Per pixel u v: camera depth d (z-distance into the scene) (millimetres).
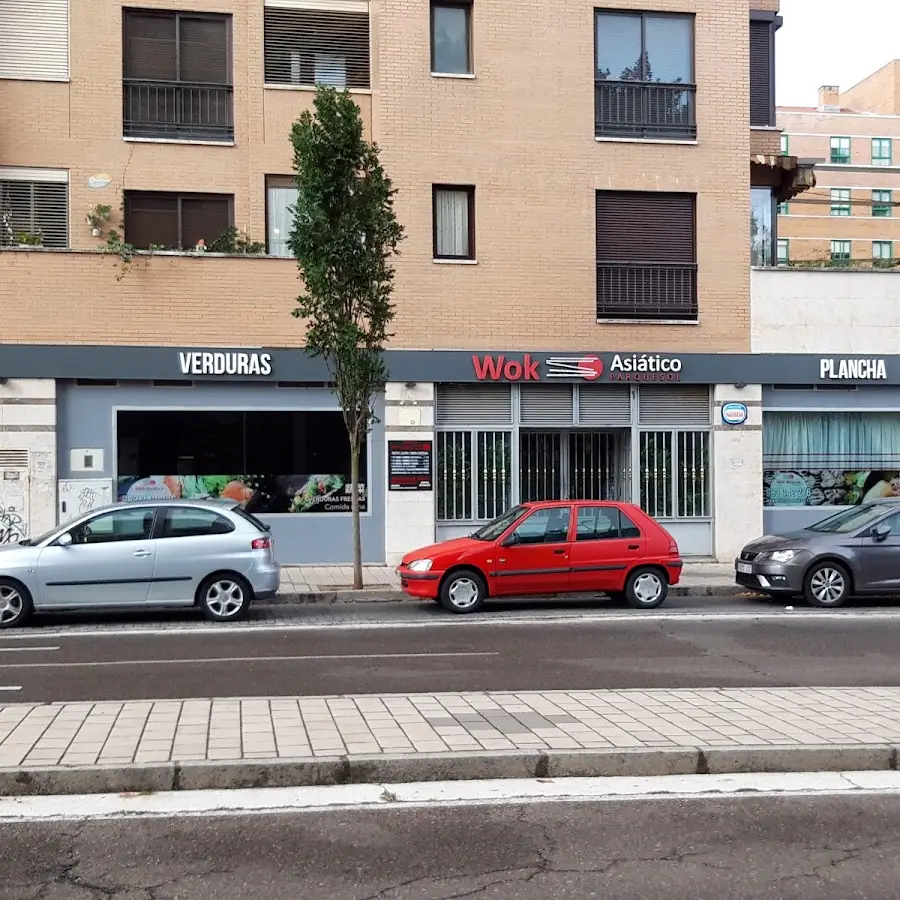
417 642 12062
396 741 6984
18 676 9875
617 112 20422
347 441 19328
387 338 17391
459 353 19500
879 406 21109
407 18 19641
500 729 7340
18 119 19156
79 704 8125
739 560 16047
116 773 6312
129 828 5734
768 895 4914
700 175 20578
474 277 19734
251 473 19031
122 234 19484
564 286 20016
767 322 20641
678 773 6750
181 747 6809
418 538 19359
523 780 6594
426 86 19672
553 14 20125
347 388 16609
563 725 7461
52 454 18172
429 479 19406
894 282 20969
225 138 19922
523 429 20188
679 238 20594
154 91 19688
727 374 20391
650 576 15172
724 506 20438
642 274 20406
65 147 19312
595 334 20094
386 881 5066
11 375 18031
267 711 7879
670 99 20609
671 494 20500
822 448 21031
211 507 14188
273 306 18922
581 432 20562
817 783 6582
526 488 20312
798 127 80812
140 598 13688
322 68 20297
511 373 19672
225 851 5426
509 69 19953
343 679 9688
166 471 18766
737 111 20750
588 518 15141
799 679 9656
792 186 22266
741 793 6371
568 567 14891
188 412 18859
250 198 19859
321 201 16172
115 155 19469
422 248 19562
